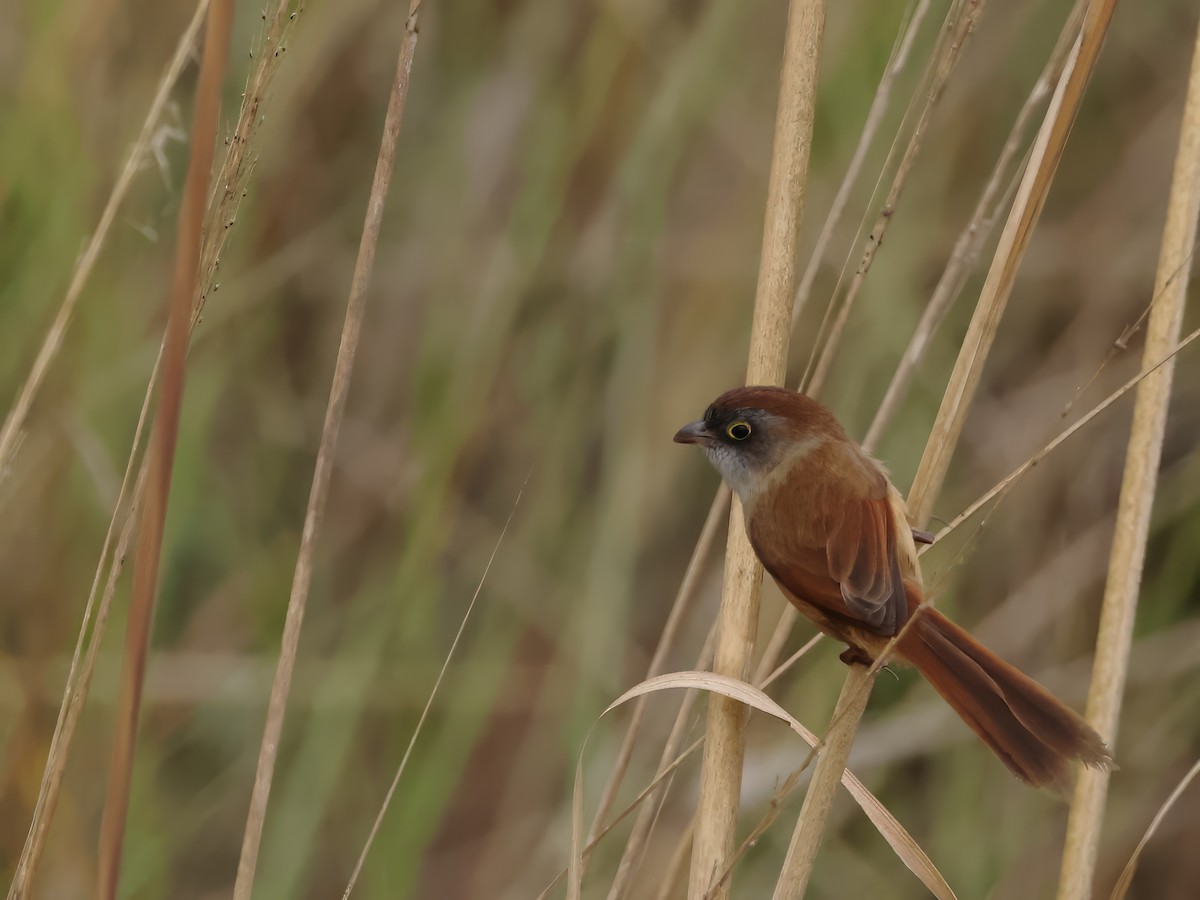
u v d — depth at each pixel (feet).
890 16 35.01
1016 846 32.48
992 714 18.03
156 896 31.01
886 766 33.88
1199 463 34.91
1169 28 37.27
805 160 19.81
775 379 20.92
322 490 19.13
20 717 30.55
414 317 38.06
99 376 32.32
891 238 35.24
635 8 36.04
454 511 35.60
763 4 36.70
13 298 32.42
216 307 33.94
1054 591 34.99
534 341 36.91
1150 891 33.27
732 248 36.17
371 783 33.91
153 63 33.24
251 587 34.88
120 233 32.81
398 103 18.90
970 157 36.24
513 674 37.91
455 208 37.40
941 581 16.57
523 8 37.91
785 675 34.96
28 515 31.73
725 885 18.01
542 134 36.09
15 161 32.37
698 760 33.24
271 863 30.76
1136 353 36.22
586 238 36.55
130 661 16.24
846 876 32.81
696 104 35.01
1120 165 37.24
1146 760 33.86
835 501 20.24
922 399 35.29
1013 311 37.81
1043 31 36.37
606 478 35.50
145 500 17.24
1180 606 35.47
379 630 32.50
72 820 29.96
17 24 34.24
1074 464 36.09
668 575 37.42
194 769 34.14
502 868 34.12
